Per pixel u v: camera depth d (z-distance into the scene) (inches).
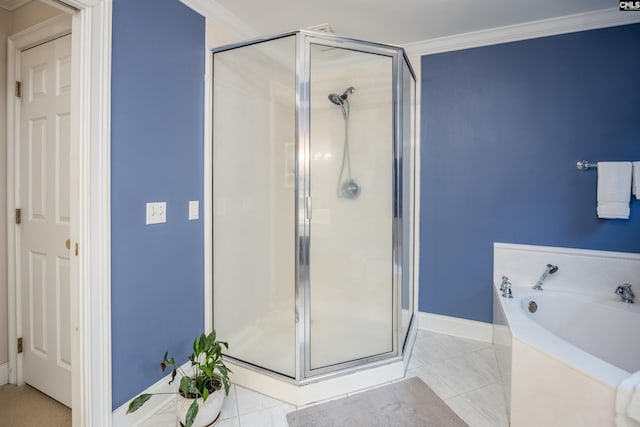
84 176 52.3
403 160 83.4
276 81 75.2
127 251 59.2
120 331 58.2
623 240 81.7
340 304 84.7
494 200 94.6
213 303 81.3
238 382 73.9
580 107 84.8
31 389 72.1
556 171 87.7
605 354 76.7
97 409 54.1
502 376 74.7
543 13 82.0
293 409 65.6
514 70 91.0
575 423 51.3
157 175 65.1
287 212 78.1
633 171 78.3
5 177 72.1
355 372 71.7
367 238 83.4
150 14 62.4
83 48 51.2
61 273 65.7
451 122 98.5
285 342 77.2
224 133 80.6
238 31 86.4
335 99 81.9
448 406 66.3
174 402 68.2
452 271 100.0
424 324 103.4
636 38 79.4
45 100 66.9
